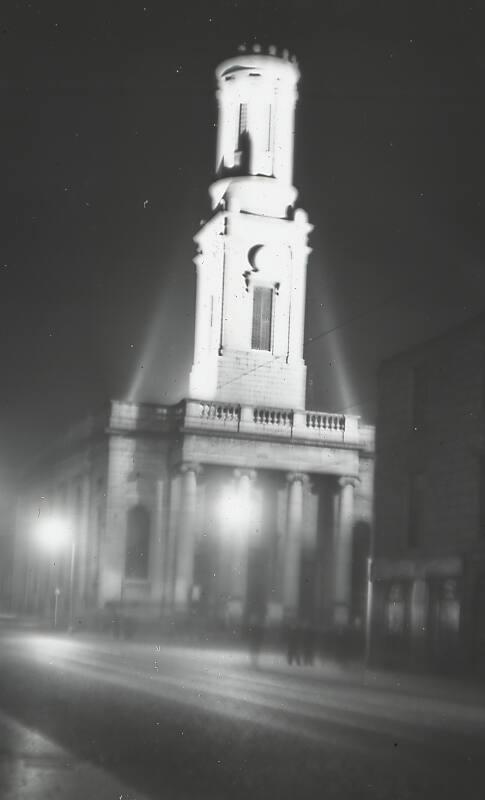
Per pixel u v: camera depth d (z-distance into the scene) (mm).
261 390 64125
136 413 63312
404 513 36750
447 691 28031
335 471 63719
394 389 38188
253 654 36500
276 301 64875
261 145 65438
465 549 32812
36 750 14844
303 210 65500
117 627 56188
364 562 65000
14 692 23562
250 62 65125
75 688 24953
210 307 66375
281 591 62281
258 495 63719
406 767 14133
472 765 14625
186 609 60625
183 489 61719
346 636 38906
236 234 64625
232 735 16859
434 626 33969
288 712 20969
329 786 12422
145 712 20062
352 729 18422
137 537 62906
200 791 11891
